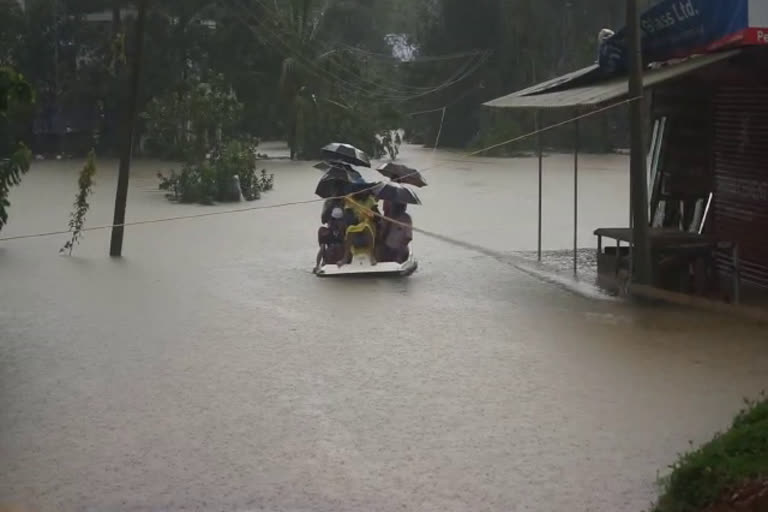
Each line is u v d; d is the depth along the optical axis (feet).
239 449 27.07
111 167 140.36
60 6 161.48
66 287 51.70
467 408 30.68
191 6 159.33
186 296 49.37
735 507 20.11
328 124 156.56
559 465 25.72
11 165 45.98
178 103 147.74
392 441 27.71
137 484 24.56
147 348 38.60
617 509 22.89
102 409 30.71
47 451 26.94
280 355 37.45
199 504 23.30
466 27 181.57
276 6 163.84
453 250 65.57
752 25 45.62
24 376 34.58
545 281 53.26
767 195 48.88
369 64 185.57
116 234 62.59
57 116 161.17
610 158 159.02
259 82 160.86
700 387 32.60
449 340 39.75
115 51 71.20
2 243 68.08
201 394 32.32
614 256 52.75
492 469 25.50
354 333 41.11
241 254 63.82
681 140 56.34
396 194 54.95
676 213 56.75
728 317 43.19
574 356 36.94
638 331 40.88
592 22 180.24
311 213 87.04
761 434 21.81
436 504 23.29
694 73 48.26
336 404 31.19
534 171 134.31
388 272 54.75
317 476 25.08
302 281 53.78
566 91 56.44
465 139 186.29
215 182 95.66
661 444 27.20
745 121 50.62
